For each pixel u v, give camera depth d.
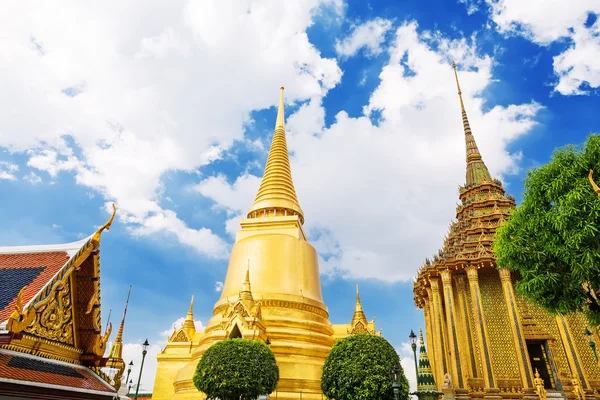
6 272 11.37
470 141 47.53
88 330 11.95
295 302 35.62
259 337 30.02
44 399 9.30
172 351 38.50
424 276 38.75
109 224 12.45
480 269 35.78
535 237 18.94
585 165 17.53
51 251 12.02
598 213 16.20
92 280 11.88
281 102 56.47
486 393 29.55
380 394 21.89
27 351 9.85
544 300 18.98
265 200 45.06
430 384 21.67
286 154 50.62
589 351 32.22
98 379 12.11
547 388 31.06
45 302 9.89
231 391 21.30
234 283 37.88
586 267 16.59
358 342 24.41
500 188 42.31
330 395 23.52
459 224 41.84
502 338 33.53
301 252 39.62
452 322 33.00
